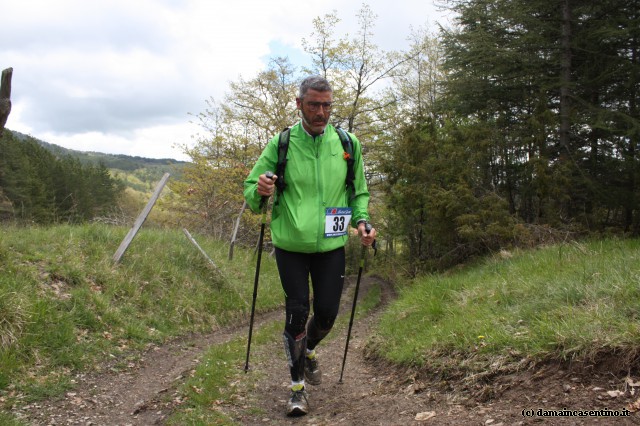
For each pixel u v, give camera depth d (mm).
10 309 4492
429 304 5938
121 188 39594
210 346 6059
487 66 12852
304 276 3473
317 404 3654
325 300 3477
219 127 20891
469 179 11562
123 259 7297
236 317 8023
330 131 3578
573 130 12617
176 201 18578
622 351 2873
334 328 8180
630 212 11617
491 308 4695
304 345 3471
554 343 3199
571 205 12195
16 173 27875
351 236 23016
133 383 4434
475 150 11797
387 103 22641
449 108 14672
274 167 3502
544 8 12039
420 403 3227
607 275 4344
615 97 12625
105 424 3369
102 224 8523
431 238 12383
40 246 6520
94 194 38938
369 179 22016
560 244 8102
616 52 12297
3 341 4199
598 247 7336
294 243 3381
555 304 4043
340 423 3062
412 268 14133
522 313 4125
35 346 4441
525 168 11656
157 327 6320
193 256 8844
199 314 7270
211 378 4305
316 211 3391
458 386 3406
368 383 4227
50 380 4086
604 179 12031
